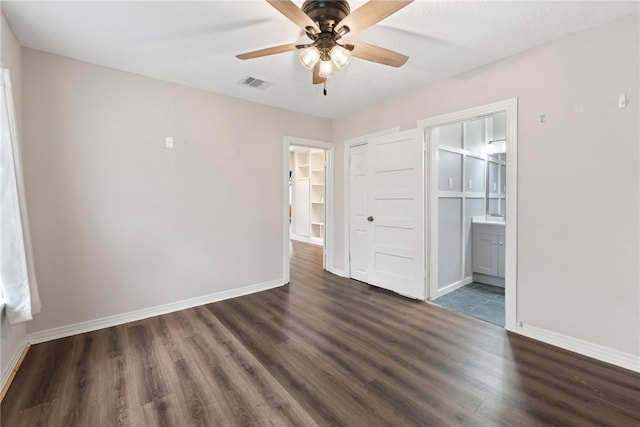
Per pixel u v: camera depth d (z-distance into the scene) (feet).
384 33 7.30
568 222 7.53
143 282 9.80
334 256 15.35
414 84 10.53
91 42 7.66
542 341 8.02
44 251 8.16
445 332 8.66
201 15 6.57
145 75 9.66
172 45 7.84
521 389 6.07
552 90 7.70
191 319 9.68
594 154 7.09
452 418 5.32
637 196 6.56
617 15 6.59
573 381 6.31
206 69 9.27
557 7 6.30
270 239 12.89
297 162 26.50
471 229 13.70
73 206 8.57
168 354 7.50
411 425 5.17
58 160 8.32
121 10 6.35
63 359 7.25
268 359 7.27
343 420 5.29
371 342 8.09
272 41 7.69
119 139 9.27
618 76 6.73
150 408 5.61
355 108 13.26
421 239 11.10
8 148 6.25
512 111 8.40
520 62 8.26
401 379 6.45
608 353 6.98
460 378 6.46
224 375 6.63
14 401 5.77
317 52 6.05
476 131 13.96
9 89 6.34
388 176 12.17
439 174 11.84
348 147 14.15
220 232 11.45
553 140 7.72
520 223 8.38
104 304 9.11
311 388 6.18
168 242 10.27
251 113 12.19
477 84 9.21
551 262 7.84
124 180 9.38
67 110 8.43
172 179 10.30
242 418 5.36
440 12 6.46
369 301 11.22
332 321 9.46
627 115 6.64
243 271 12.10
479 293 12.19
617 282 6.84
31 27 6.94
